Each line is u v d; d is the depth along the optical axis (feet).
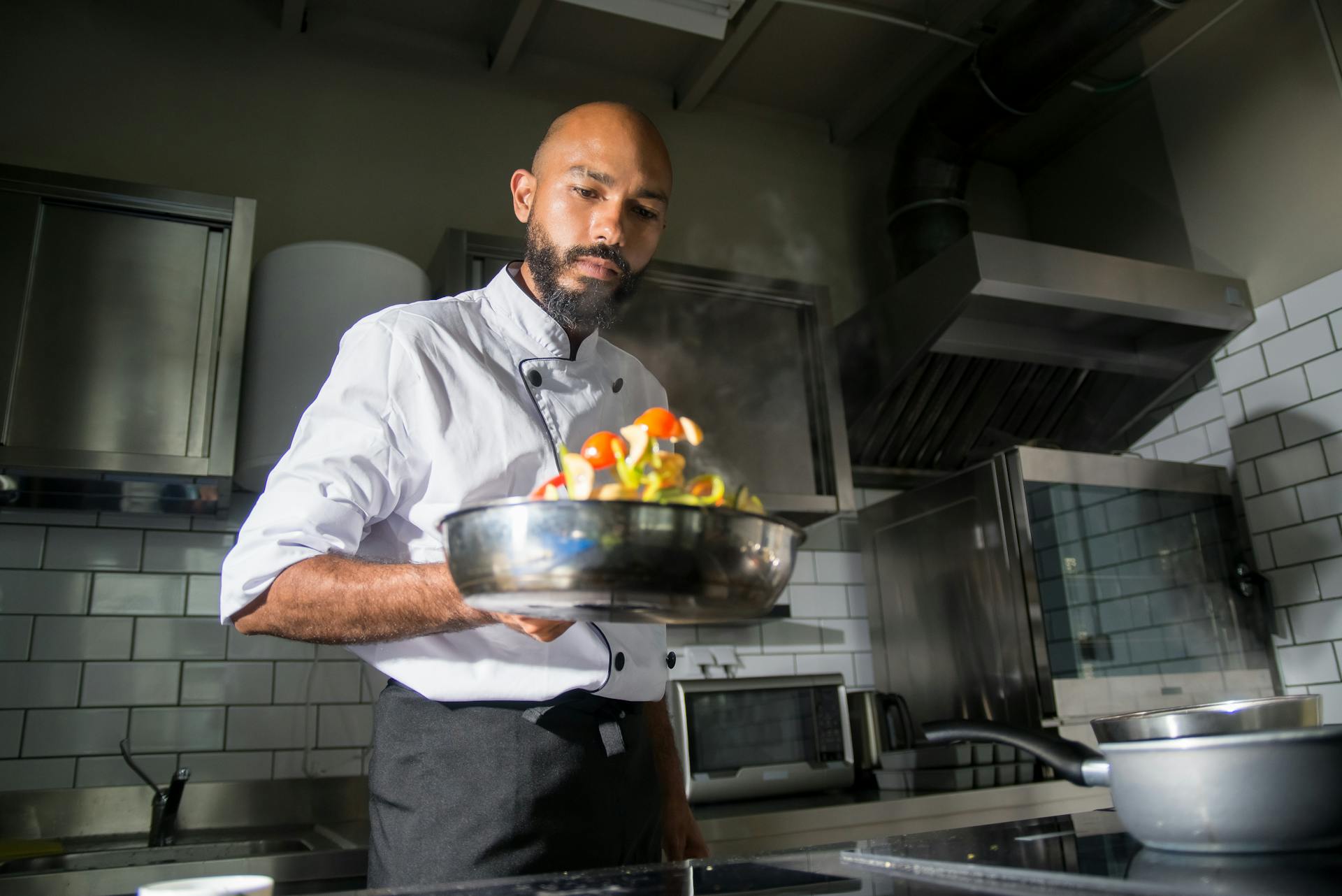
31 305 6.48
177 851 5.77
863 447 9.78
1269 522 9.00
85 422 6.41
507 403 3.67
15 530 6.91
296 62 8.88
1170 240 10.18
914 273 8.87
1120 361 9.58
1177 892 1.59
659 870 2.24
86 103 8.00
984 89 9.40
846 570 9.79
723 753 7.33
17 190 6.60
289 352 6.91
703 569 2.01
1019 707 7.84
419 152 9.13
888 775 7.79
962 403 9.79
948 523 8.74
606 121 3.79
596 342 4.27
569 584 1.98
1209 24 9.87
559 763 3.26
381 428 3.33
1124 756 2.09
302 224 8.48
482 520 2.04
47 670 6.75
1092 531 8.27
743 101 10.91
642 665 3.63
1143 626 8.21
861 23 9.91
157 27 8.42
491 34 9.59
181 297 6.90
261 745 7.15
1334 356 8.54
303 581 2.85
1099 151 11.16
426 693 3.30
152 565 7.20
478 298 4.00
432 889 2.04
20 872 5.26
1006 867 1.93
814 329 8.92
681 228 10.18
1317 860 1.80
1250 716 2.41
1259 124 9.36
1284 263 9.03
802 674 7.97
